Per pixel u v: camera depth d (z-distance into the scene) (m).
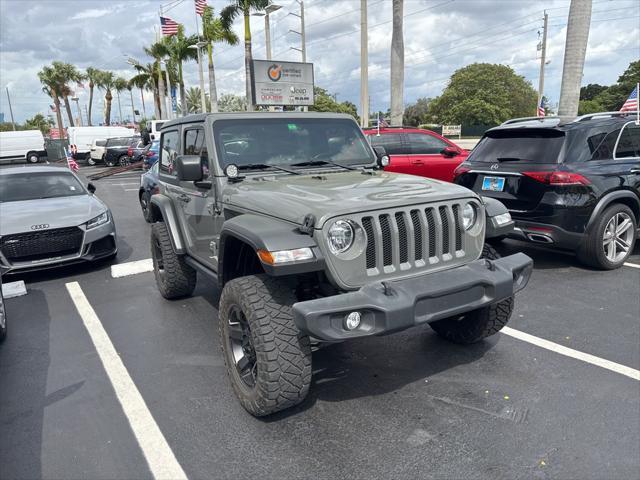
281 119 4.34
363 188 3.40
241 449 2.93
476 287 3.11
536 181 5.64
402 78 16.86
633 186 5.89
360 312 2.77
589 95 83.69
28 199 7.60
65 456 2.94
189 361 4.13
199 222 4.41
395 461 2.76
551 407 3.23
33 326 5.08
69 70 60.75
